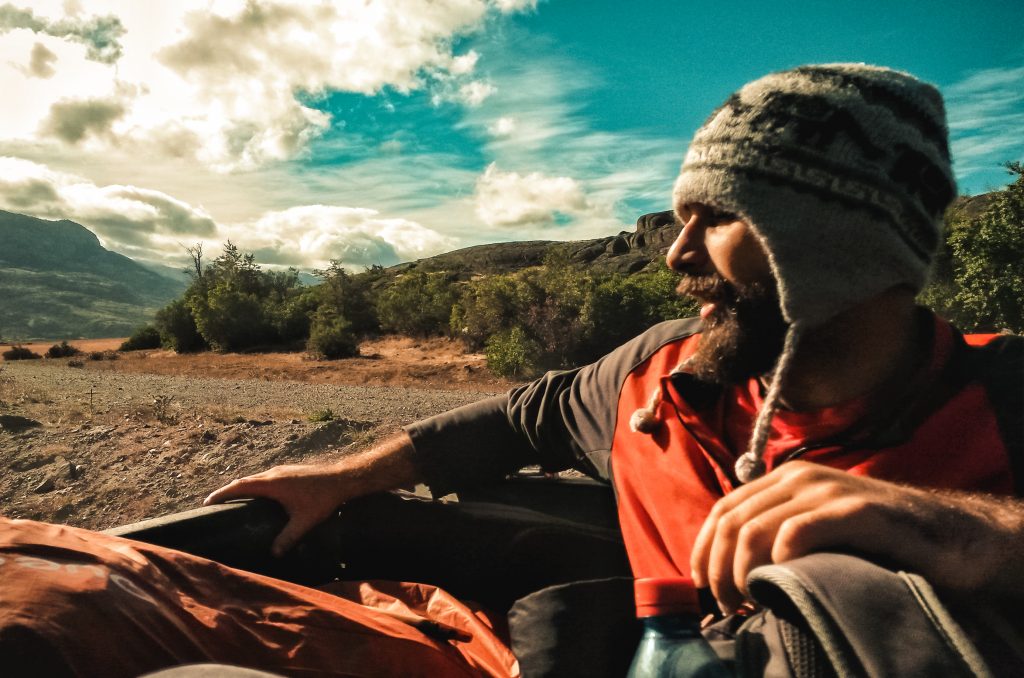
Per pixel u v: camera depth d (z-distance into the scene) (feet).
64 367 92.22
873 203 2.74
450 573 5.02
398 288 100.27
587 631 2.85
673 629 2.14
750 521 1.98
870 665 1.49
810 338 2.97
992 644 1.75
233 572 3.54
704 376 3.49
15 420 26.22
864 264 2.77
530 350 59.21
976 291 34.58
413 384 59.62
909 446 3.03
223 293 105.40
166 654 2.87
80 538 3.23
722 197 2.91
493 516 4.94
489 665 4.09
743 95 3.05
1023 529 2.05
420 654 3.71
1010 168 33.94
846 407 3.11
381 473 5.04
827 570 1.66
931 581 1.86
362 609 3.96
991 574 1.92
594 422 4.79
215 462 21.35
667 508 3.99
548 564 4.83
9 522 3.14
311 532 4.99
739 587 1.97
